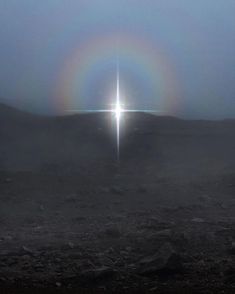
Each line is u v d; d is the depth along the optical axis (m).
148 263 6.86
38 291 6.27
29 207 11.64
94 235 8.66
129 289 6.31
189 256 7.38
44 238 8.60
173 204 11.84
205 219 10.01
